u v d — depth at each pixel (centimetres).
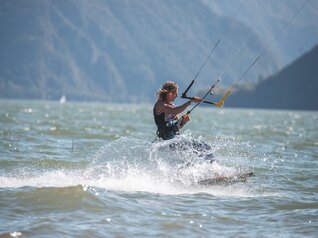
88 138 8350
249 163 5831
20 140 7612
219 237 3312
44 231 3269
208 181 4566
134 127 11831
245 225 3544
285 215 3769
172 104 4906
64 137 8388
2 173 4903
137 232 3334
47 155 6122
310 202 4122
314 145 8350
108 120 15738
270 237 3338
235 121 19112
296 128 14512
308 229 3481
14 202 3756
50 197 3834
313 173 5416
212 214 3728
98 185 4391
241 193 4412
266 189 4606
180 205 3903
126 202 3866
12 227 3316
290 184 4853
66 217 3519
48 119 14925
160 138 4869
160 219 3566
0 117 14400
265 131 12244
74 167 5366
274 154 6831
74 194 3884
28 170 5119
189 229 3422
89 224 3416
